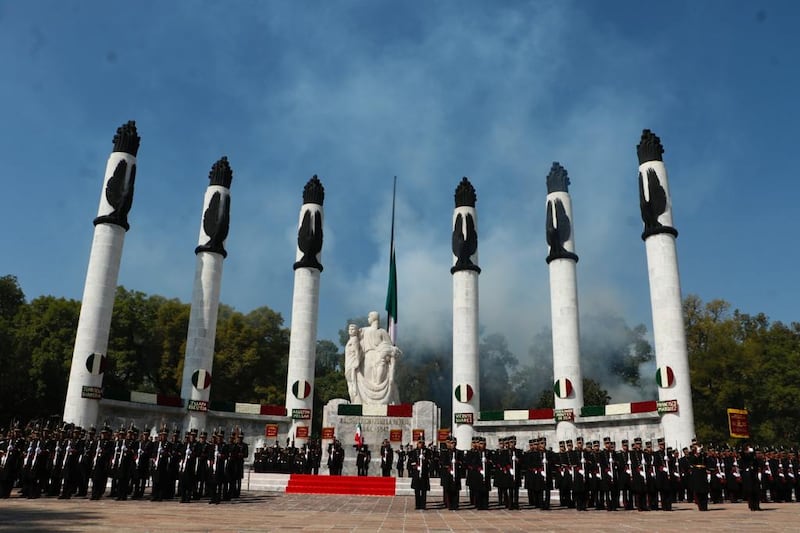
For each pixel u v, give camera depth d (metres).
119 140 38.62
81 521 14.34
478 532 13.95
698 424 53.78
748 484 21.44
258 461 34.69
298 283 42.91
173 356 58.59
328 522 15.91
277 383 63.19
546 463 21.95
